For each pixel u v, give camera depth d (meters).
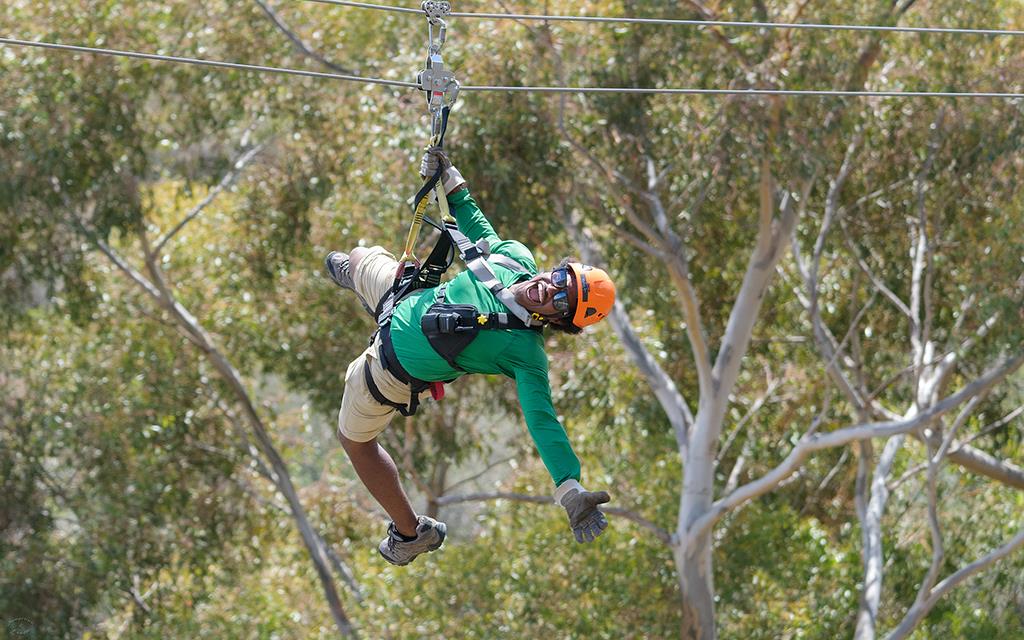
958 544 45.16
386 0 36.34
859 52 32.97
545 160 33.78
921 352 36.62
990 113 34.31
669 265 34.69
